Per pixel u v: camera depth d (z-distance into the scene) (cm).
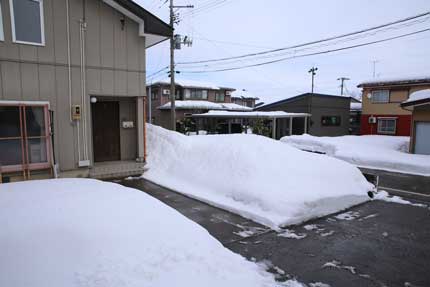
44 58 632
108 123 807
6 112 587
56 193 305
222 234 402
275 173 555
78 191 318
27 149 610
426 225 457
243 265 292
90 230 240
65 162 673
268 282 278
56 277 195
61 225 237
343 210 533
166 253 247
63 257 211
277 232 414
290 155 632
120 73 748
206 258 265
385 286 283
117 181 702
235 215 477
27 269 195
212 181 598
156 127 966
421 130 1216
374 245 378
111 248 231
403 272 310
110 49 727
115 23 730
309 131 1959
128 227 260
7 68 590
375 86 1858
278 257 338
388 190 709
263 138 709
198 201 547
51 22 636
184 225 302
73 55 670
